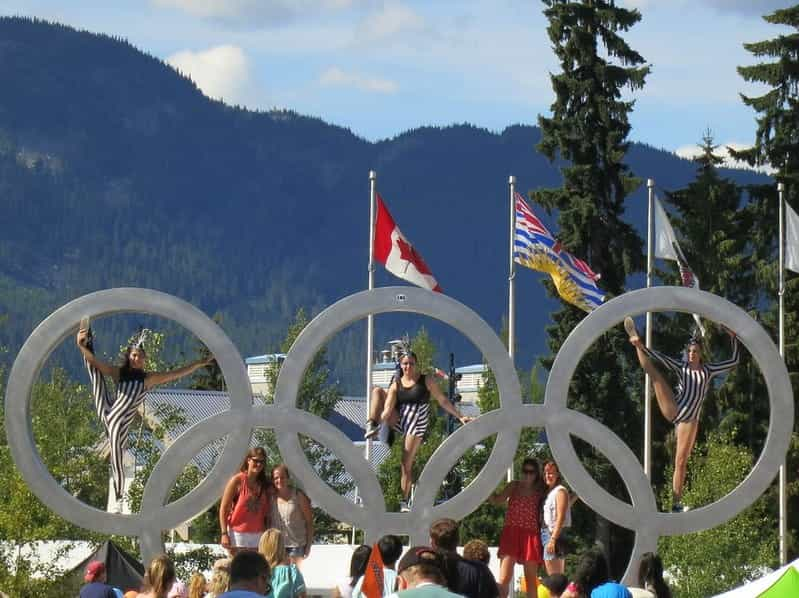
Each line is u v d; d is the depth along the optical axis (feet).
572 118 164.04
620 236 162.71
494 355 76.02
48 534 109.50
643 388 169.07
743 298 178.29
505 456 75.87
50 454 127.24
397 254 96.12
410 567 40.73
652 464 164.86
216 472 75.31
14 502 109.40
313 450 166.09
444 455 75.66
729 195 180.45
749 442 170.60
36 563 117.50
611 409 161.58
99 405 76.95
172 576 54.08
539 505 75.00
